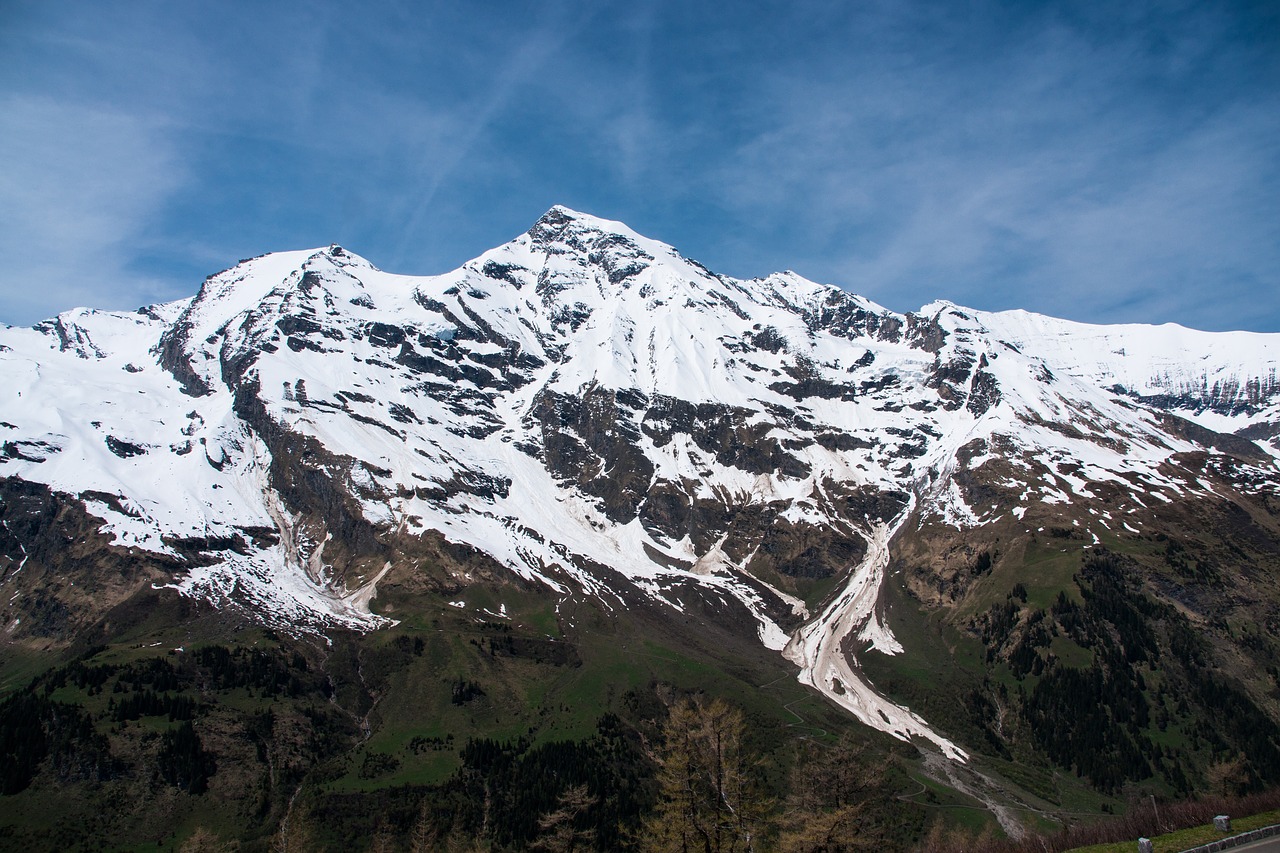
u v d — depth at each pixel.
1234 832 89.56
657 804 100.62
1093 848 91.75
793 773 116.06
